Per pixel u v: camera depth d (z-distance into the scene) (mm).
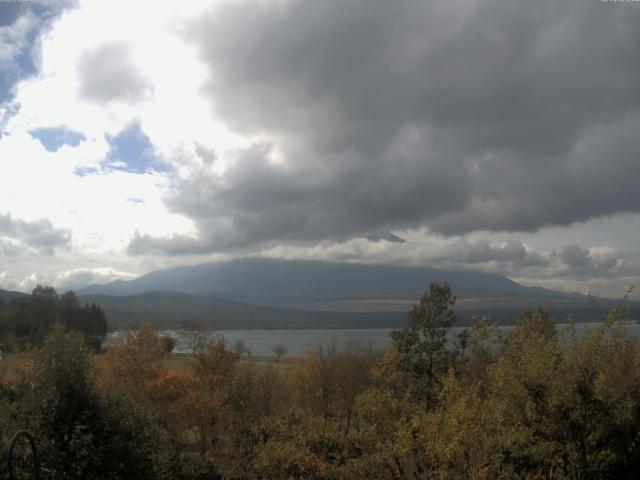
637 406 11727
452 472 12000
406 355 31859
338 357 45406
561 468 11484
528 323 17391
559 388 11680
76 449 13430
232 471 19703
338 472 14523
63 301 75250
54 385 13570
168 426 27219
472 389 13148
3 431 12562
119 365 32312
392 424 13938
